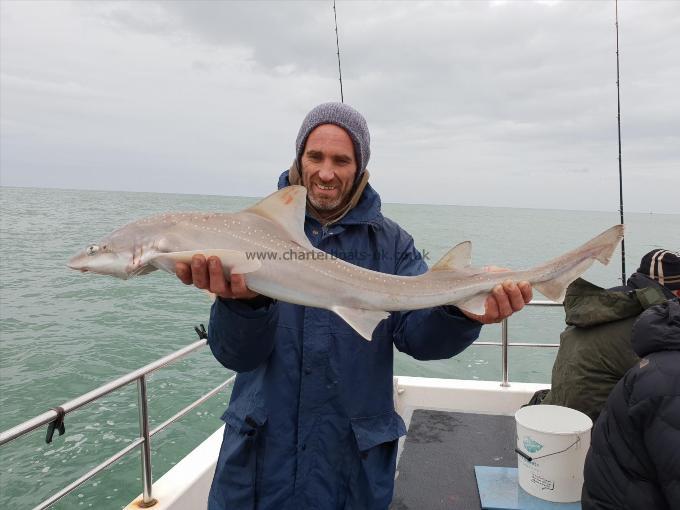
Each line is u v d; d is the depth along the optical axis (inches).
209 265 80.0
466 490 154.6
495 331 588.4
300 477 89.4
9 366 445.1
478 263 1150.3
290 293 90.5
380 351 97.1
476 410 212.8
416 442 184.5
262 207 94.4
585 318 151.3
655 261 146.3
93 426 328.5
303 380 90.7
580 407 152.9
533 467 145.5
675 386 91.0
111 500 253.6
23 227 1739.7
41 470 277.3
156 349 500.4
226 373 430.3
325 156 95.2
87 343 512.7
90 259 96.8
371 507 90.2
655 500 97.4
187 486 146.9
